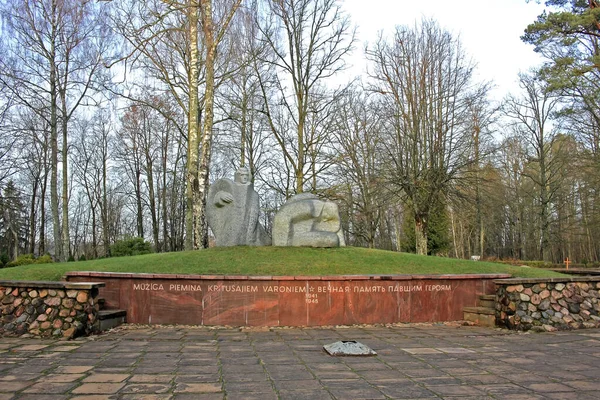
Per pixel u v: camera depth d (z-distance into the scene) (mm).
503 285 9461
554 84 24000
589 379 5391
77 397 4590
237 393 4750
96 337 7883
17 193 41469
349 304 9695
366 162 31062
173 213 40281
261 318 9414
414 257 12531
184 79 21875
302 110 24438
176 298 9461
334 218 13359
